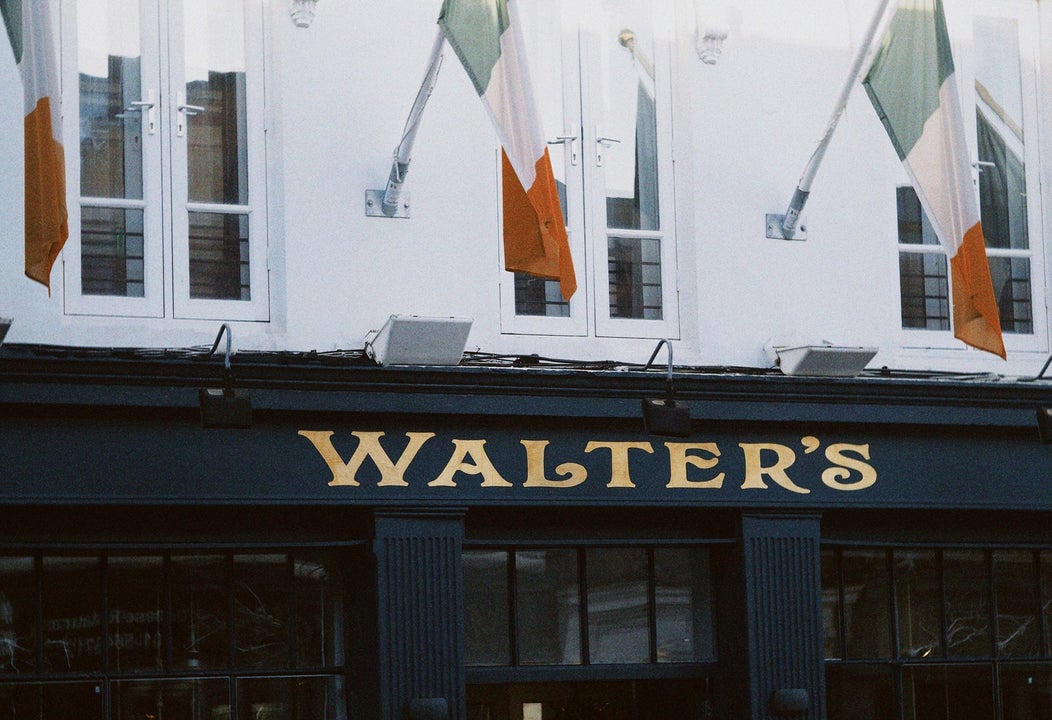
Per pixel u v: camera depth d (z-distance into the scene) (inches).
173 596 448.1
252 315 466.0
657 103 514.0
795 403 489.1
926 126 470.9
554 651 478.6
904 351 524.7
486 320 483.2
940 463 506.6
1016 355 539.8
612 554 488.1
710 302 503.5
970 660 517.0
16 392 419.2
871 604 508.7
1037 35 556.1
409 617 451.2
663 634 489.7
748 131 516.4
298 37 474.9
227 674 449.7
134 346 447.5
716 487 483.2
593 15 511.8
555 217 429.4
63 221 398.9
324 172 472.4
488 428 465.4
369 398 450.9
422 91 446.6
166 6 470.0
